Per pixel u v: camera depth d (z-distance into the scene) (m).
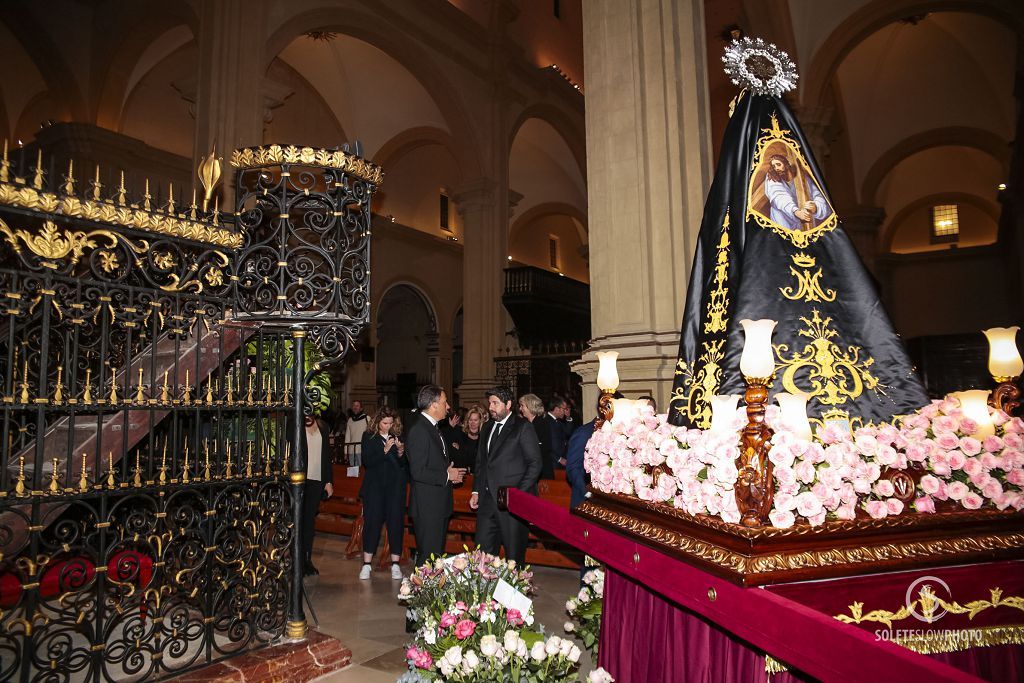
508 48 16.81
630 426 2.45
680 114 5.98
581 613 3.35
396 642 4.26
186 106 15.23
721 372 2.15
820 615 1.31
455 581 3.35
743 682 1.80
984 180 22.59
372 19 13.07
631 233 5.90
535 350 19.14
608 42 6.31
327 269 3.95
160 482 3.16
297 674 3.48
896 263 24.28
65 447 3.39
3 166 2.73
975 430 1.93
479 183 15.31
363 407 18.02
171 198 3.41
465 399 14.73
